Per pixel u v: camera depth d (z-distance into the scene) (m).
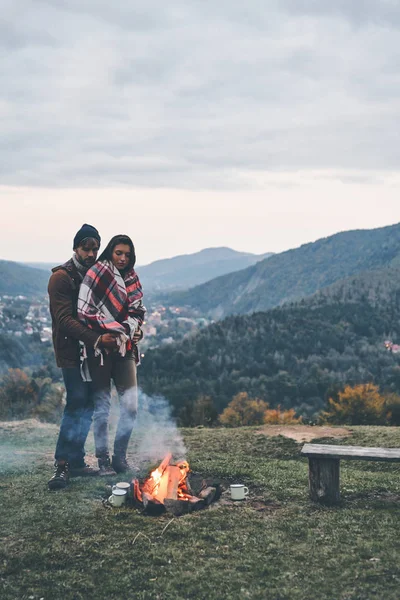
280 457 7.22
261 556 3.50
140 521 4.10
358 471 5.81
